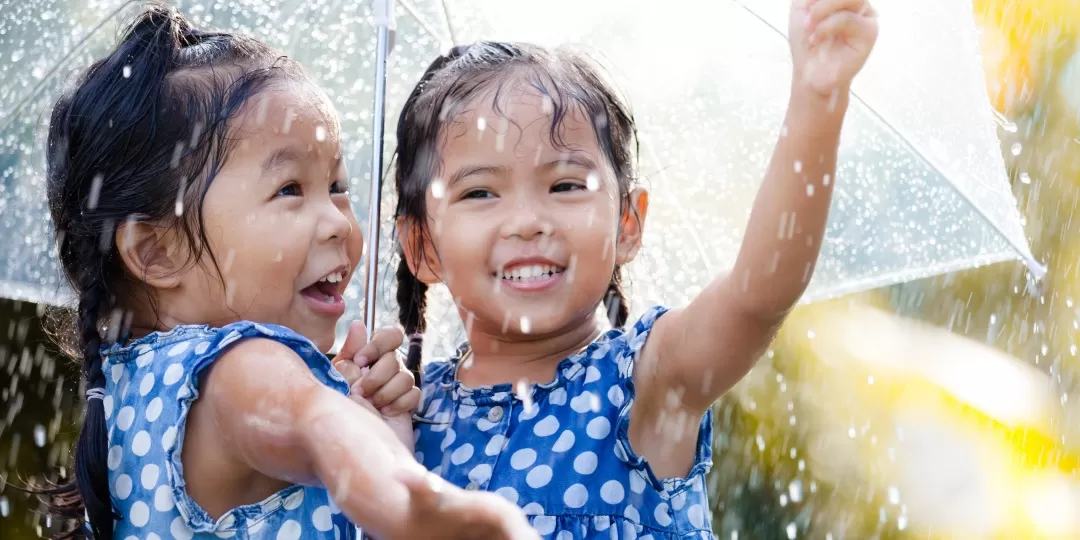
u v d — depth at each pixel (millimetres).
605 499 2785
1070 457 7887
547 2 3389
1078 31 8992
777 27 3254
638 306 3459
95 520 2424
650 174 3402
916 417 7598
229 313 2611
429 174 3010
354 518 1904
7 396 5203
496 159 2887
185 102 2584
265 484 2430
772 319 2654
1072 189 8711
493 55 3012
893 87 3289
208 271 2586
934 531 7441
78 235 2660
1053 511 7746
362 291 3434
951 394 7781
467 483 2854
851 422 7086
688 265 3438
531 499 2793
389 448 1960
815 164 2498
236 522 2395
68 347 2910
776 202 2539
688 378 2791
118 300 2670
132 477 2428
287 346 2352
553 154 2881
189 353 2408
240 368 2262
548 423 2871
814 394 7059
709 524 2969
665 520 2830
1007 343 8031
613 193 2957
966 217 3377
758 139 3416
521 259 2857
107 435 2465
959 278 8062
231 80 2607
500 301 2889
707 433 2955
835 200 3426
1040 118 8930
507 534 1692
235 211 2568
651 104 3389
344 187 2840
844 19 2434
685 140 3400
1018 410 7902
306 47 3295
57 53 3225
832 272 3436
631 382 2854
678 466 2902
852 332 7477
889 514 7055
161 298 2635
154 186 2570
